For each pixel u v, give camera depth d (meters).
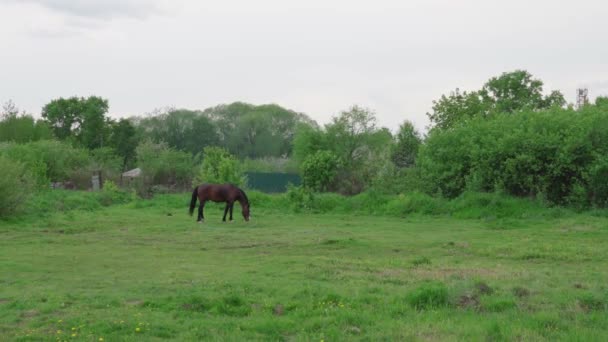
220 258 15.34
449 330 8.32
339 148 49.34
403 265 14.10
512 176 28.30
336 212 29.56
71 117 73.56
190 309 9.60
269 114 87.69
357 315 9.02
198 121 84.56
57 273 12.98
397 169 38.62
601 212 24.77
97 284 11.70
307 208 29.91
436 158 31.75
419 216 27.47
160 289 11.17
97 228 22.11
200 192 24.72
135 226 22.81
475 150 29.48
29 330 8.32
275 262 14.60
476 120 32.97
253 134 87.12
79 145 61.91
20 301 9.97
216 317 9.17
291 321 8.77
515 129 29.02
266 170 68.31
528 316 9.01
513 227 22.81
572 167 26.70
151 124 83.69
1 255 15.48
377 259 15.35
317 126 56.09
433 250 17.09
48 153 41.38
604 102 35.09
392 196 30.47
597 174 25.45
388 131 50.53
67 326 8.49
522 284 11.60
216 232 21.19
